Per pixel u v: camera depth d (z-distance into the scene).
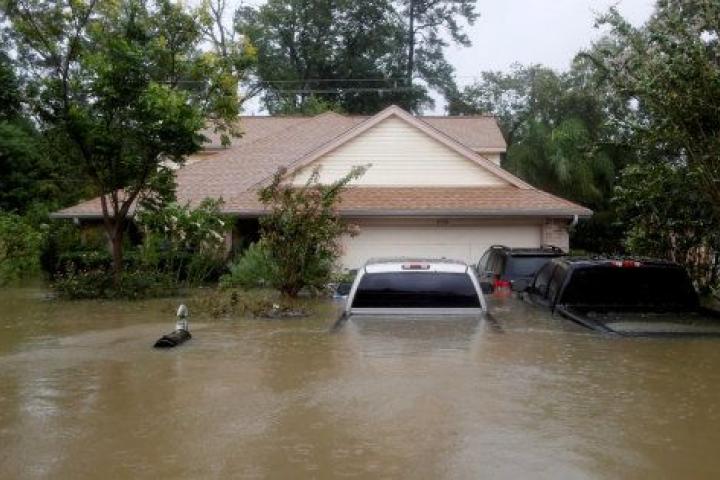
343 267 20.44
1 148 30.34
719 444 4.98
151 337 9.62
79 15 17.72
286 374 6.91
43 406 6.02
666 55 11.70
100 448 4.98
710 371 6.97
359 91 51.66
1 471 4.59
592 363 7.25
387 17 55.28
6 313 13.33
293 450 4.88
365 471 4.50
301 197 14.58
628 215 14.97
